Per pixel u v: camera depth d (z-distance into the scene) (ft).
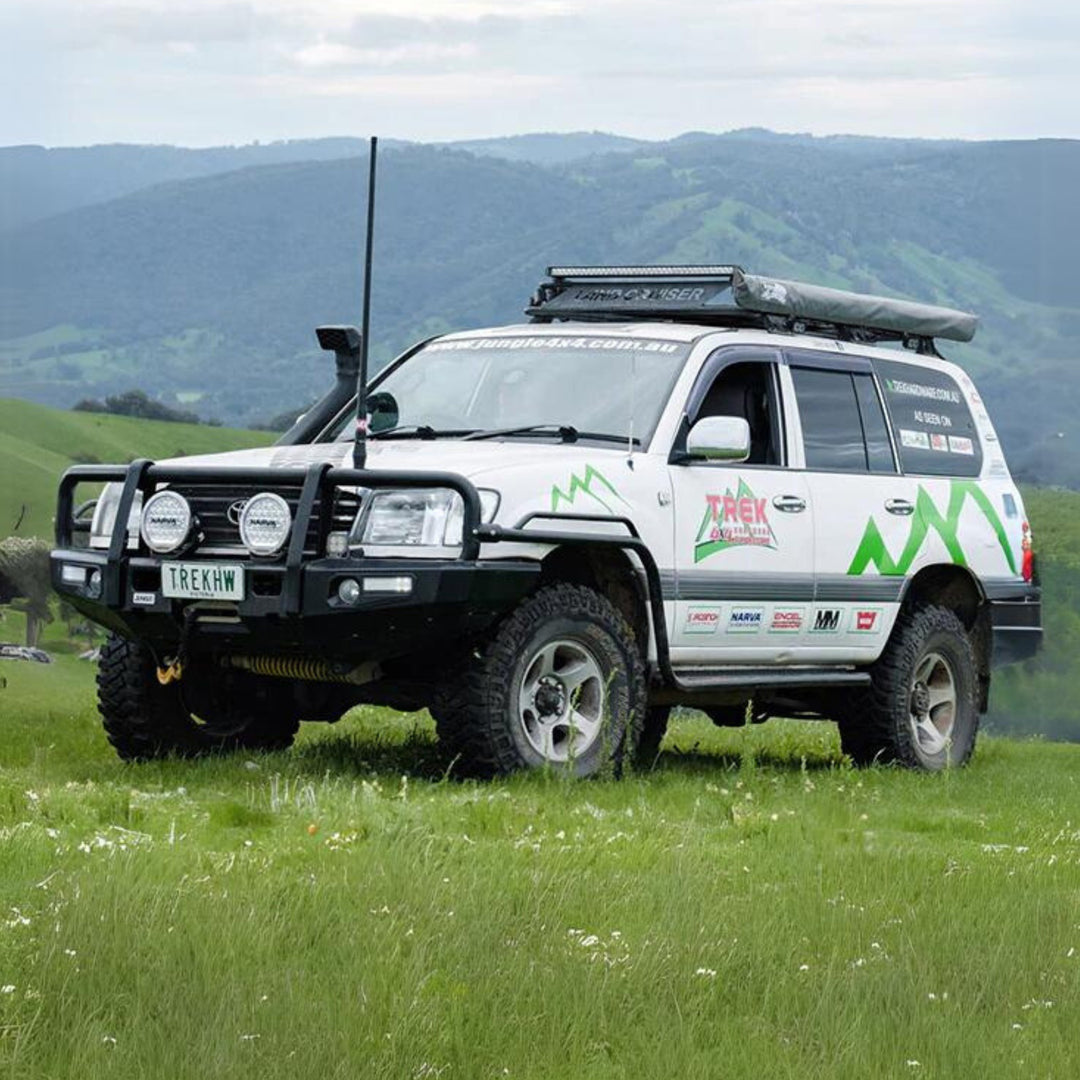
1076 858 36.29
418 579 40.14
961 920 27.76
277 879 27.37
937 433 56.85
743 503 48.47
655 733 55.36
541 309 54.34
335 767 44.93
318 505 41.22
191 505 42.78
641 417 46.96
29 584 444.96
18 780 40.37
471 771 42.32
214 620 42.14
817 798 43.14
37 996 20.70
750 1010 22.81
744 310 51.72
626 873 30.12
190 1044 19.76
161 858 28.66
